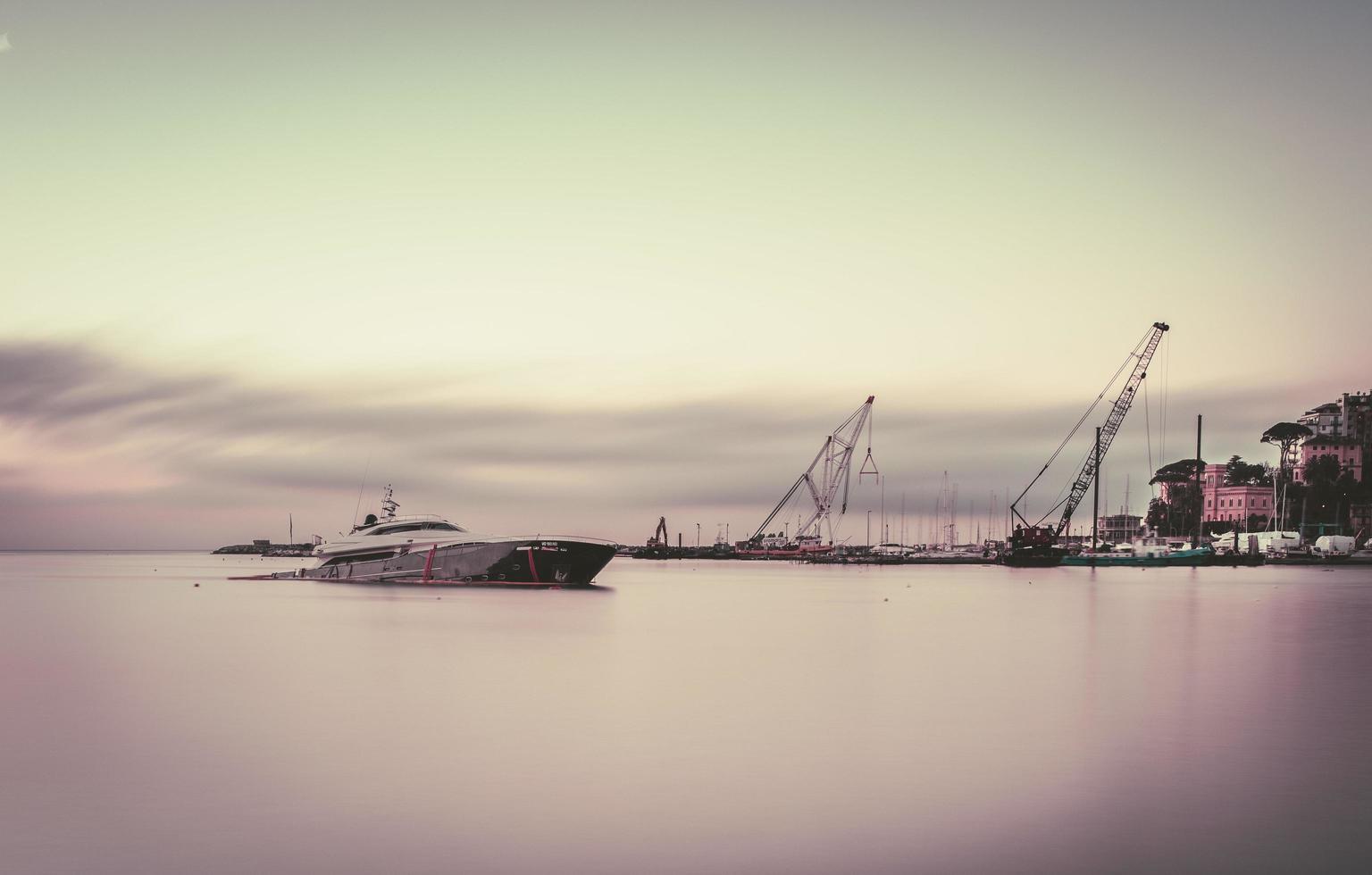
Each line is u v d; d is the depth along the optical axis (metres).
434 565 124.56
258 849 20.75
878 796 24.22
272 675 45.38
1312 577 199.38
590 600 106.00
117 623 77.69
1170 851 20.56
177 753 28.83
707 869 19.64
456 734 31.27
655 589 140.25
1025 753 28.56
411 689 40.69
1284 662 50.28
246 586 148.50
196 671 47.25
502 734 31.25
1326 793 24.41
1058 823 22.22
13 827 22.16
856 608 98.00
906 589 145.88
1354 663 49.66
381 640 61.94
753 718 33.91
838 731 31.64
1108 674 45.44
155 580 180.88
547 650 55.78
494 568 119.44
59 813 23.08
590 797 24.16
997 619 82.44
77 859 20.25
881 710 35.50
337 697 38.62
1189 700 37.66
